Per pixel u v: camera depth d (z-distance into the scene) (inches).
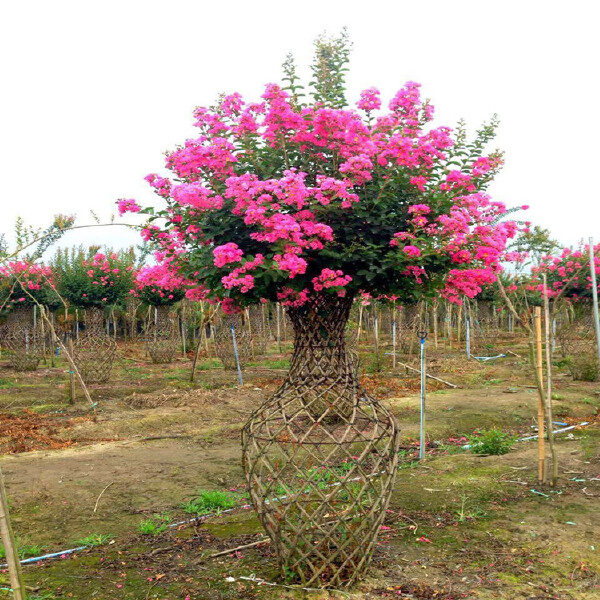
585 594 140.2
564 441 296.8
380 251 262.7
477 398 420.5
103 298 700.7
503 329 1256.2
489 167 281.0
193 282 303.4
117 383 529.0
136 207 262.2
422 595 139.5
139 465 266.1
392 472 147.0
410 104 284.2
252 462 145.8
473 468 244.2
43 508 211.3
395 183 265.7
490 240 247.9
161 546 174.6
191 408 400.2
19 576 105.8
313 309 279.0
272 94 246.2
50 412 402.0
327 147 270.1
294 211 260.1
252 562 158.4
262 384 504.4
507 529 178.1
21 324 650.2
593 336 616.1
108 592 144.3
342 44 322.3
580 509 193.3
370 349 828.0
